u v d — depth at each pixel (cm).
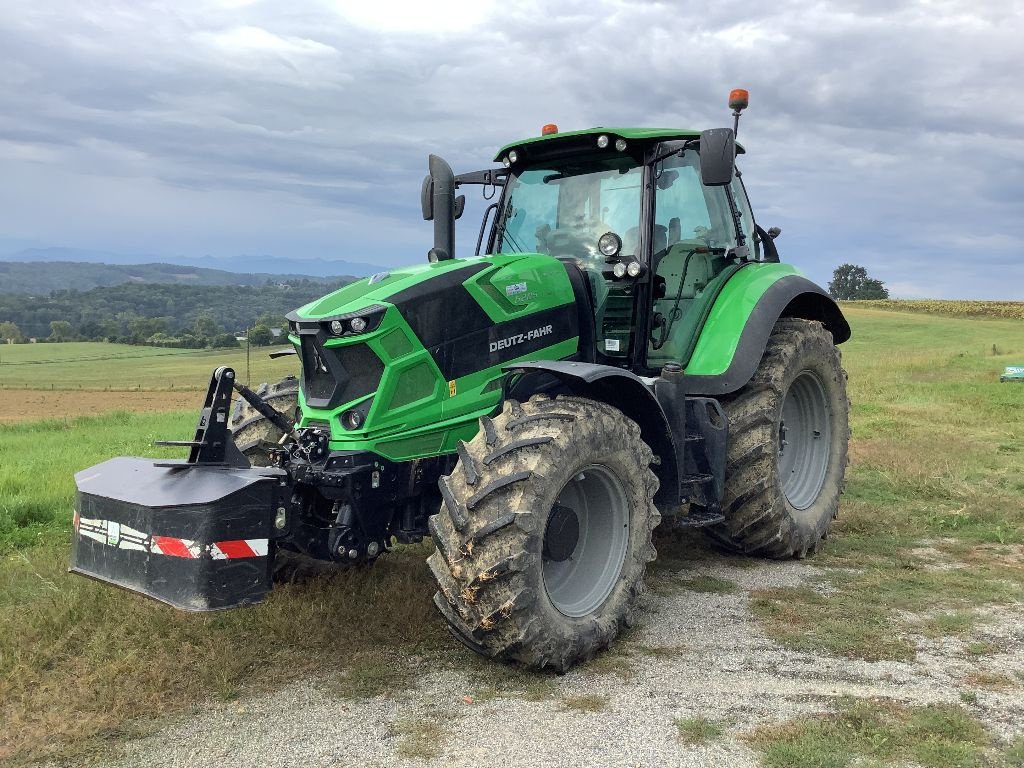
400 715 297
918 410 1199
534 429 333
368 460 353
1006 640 366
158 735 283
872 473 742
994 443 902
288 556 430
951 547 525
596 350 458
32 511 643
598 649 352
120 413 2100
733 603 421
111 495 325
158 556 305
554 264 441
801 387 543
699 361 468
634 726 286
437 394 375
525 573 312
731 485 479
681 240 490
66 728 284
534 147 488
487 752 268
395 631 374
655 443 405
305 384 379
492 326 396
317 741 277
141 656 342
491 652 323
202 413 341
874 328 4700
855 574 471
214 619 378
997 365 2172
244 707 304
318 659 347
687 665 341
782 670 335
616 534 374
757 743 272
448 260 414
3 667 330
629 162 470
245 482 314
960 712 293
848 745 270
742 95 531
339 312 358
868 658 347
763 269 531
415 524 382
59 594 405
